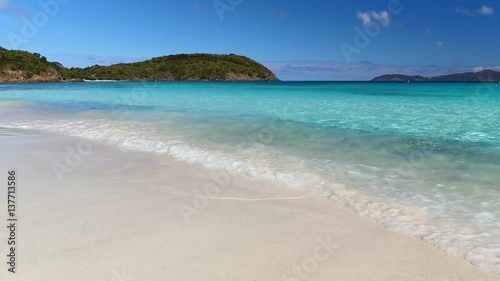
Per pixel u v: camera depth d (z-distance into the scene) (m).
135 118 12.59
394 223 3.95
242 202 4.71
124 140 8.85
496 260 3.15
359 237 3.66
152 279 2.85
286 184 5.41
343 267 3.08
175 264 3.10
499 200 4.48
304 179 5.58
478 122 11.01
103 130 10.23
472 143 7.82
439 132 9.24
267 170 6.09
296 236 3.69
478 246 3.39
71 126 11.05
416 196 4.71
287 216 4.23
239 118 12.28
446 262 3.15
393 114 13.34
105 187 5.32
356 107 16.33
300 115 13.09
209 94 28.70
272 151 7.35
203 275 2.93
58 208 4.41
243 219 4.13
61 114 14.23
